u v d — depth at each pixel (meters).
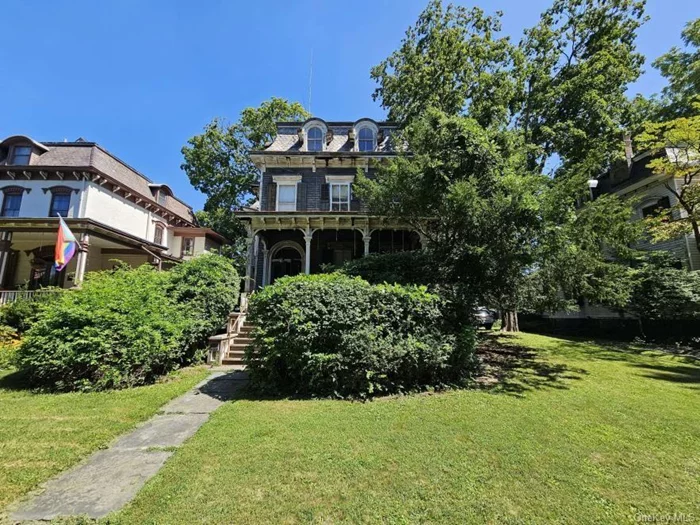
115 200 18.38
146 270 9.75
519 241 7.72
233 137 27.72
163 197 22.98
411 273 9.55
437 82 16.81
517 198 7.29
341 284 6.49
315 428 4.32
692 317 12.05
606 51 16.14
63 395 6.03
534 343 12.40
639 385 6.68
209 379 7.18
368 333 5.98
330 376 5.88
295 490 2.91
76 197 16.55
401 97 18.56
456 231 8.69
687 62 16.92
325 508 2.67
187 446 3.81
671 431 4.33
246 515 2.57
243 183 27.44
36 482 3.09
